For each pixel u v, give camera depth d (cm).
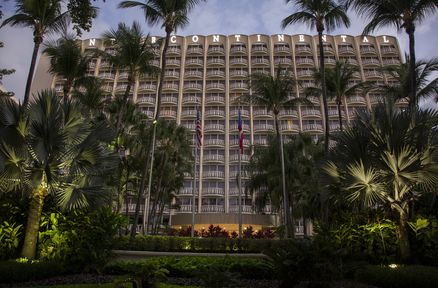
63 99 1330
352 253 1174
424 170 1078
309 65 6769
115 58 2225
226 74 6812
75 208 1180
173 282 960
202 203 5881
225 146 6225
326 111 2033
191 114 6431
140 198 2000
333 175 1233
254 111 6494
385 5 1623
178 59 7006
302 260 793
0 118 1124
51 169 1144
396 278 889
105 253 1120
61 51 2064
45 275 1002
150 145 2130
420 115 1184
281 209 4041
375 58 6938
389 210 1193
